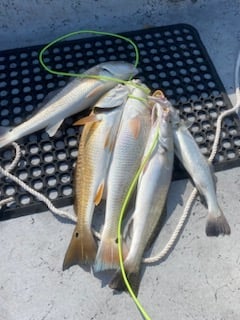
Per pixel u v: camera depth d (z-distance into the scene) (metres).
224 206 0.92
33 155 0.97
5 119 1.02
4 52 1.13
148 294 0.81
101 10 1.20
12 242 0.87
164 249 0.85
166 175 0.88
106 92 1.00
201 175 0.89
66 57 1.12
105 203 0.90
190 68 1.12
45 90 1.07
